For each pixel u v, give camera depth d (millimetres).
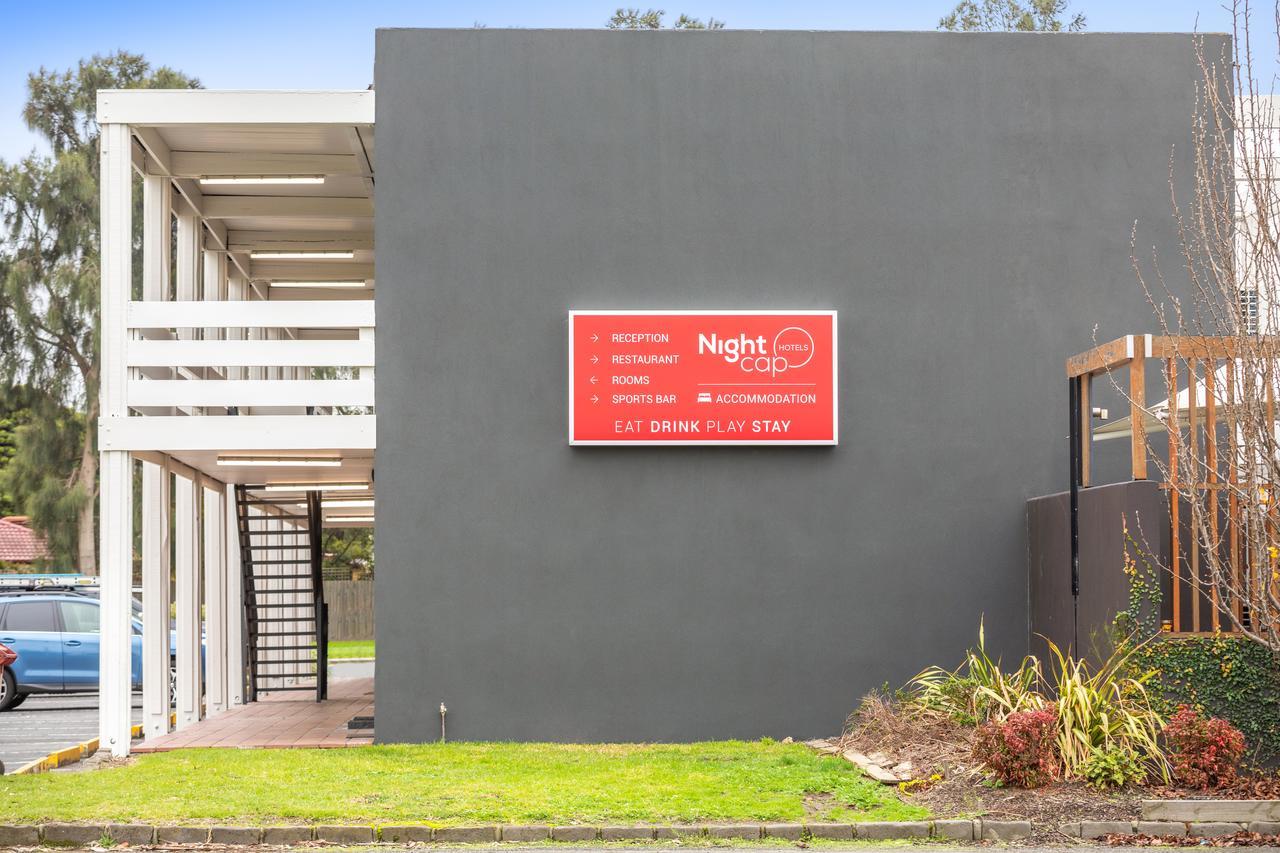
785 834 8781
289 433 12773
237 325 12836
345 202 16266
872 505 13156
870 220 13375
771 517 13102
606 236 13234
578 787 9898
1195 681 10695
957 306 13344
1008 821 8914
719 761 11273
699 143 13352
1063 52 13570
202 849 8453
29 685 18547
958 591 13125
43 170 34719
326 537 39344
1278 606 9602
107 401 12547
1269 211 10172
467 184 13180
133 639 18766
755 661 12977
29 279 33969
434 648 12828
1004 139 13484
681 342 13078
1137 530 10836
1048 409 13305
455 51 13266
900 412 13242
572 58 13336
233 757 11547
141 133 13188
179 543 14867
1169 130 13562
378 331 12992
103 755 12156
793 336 13148
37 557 34594
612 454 13062
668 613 12984
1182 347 10750
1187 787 9758
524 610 12906
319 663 17891
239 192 15922
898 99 13477
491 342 13086
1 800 9312
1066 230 13453
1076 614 11914
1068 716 10086
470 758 11469
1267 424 9773
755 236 13305
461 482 12953
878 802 9391
